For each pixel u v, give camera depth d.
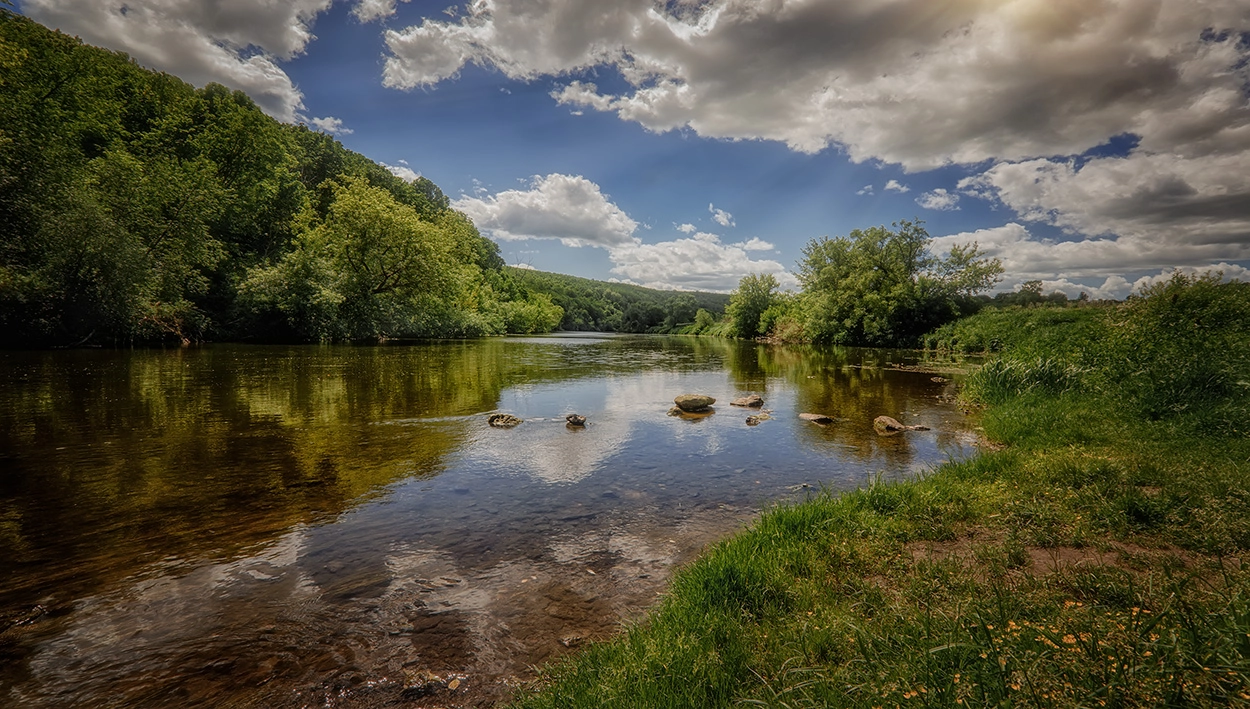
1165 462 5.32
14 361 15.83
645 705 2.14
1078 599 2.81
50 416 8.80
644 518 4.97
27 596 3.34
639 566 3.96
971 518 4.46
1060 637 2.20
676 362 24.56
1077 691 1.83
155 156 29.44
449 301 46.50
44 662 2.69
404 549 4.19
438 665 2.74
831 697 2.04
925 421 10.08
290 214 40.97
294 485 5.74
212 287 29.92
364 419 9.43
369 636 2.99
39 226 19.28
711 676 2.31
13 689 2.48
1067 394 9.65
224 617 3.16
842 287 43.31
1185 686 1.81
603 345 42.12
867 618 2.82
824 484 6.07
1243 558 3.22
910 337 39.44
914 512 4.57
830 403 12.33
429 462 6.78
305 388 12.83
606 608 3.34
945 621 2.51
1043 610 2.56
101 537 4.30
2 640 2.87
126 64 35.72
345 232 37.06
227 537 4.36
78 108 26.41
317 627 3.07
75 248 19.84
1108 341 11.20
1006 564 3.44
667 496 5.61
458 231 60.56
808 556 3.70
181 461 6.52
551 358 25.48
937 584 3.14
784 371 20.14
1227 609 2.25
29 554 3.96
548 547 4.28
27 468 6.11
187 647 2.85
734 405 11.93
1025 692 1.86
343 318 35.06
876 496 4.91
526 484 5.96
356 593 3.48
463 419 9.66
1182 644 1.97
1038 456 6.16
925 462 7.06
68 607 3.22
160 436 7.74
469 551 4.18
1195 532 3.68
